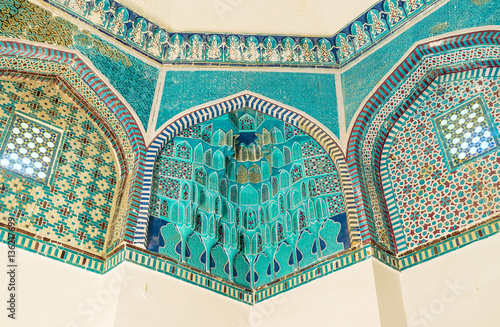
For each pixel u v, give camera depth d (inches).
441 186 241.3
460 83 254.7
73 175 247.0
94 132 264.4
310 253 252.1
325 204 258.5
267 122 287.4
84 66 257.6
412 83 262.7
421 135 257.9
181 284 237.0
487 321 202.1
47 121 250.8
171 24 290.4
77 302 219.1
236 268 262.2
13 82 248.7
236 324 245.1
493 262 210.7
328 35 291.4
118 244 232.8
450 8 256.7
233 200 279.0
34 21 250.7
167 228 247.3
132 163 258.8
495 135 234.1
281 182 277.1
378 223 244.4
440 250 228.4
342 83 284.8
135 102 266.7
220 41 290.8
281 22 293.6
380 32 279.7
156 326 219.3
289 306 243.9
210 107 275.4
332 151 265.6
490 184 226.4
